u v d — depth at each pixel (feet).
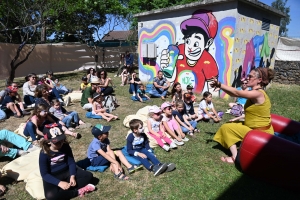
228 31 24.85
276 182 10.42
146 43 33.37
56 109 17.38
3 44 39.65
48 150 9.41
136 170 11.69
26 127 13.99
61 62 49.19
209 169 11.91
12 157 12.56
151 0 53.98
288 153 9.95
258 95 11.41
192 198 9.79
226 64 25.50
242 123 12.60
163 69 32.58
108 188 10.44
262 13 28.45
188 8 27.91
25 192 10.17
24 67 43.24
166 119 15.20
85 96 22.31
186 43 29.04
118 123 18.48
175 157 13.08
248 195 9.98
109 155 11.77
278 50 38.24
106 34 53.26
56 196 9.29
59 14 38.27
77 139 15.39
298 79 34.86
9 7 34.24
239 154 11.36
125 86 33.37
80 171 10.23
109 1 47.60
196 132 16.69
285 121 14.33
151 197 9.86
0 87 33.45
